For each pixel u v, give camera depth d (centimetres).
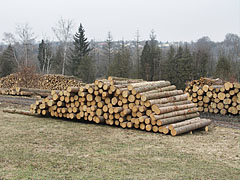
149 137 884
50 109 1138
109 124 1075
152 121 938
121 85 1034
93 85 1053
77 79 2642
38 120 1104
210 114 1472
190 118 1087
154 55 4281
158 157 671
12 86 2592
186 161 648
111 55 4684
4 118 1116
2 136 814
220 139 896
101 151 706
